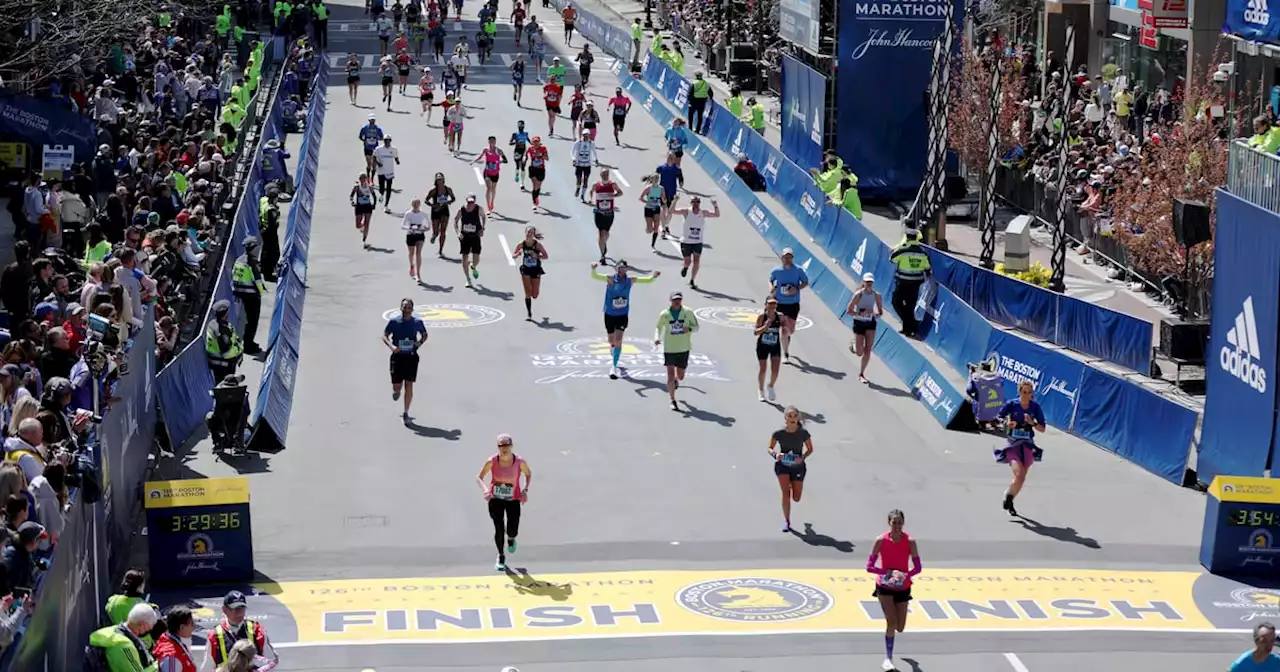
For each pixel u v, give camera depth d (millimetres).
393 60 150125
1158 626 43969
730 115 113625
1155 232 72125
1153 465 56469
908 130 103000
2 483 36094
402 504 51875
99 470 42312
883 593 40156
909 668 40969
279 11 159875
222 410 55469
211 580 45500
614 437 58656
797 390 64938
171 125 96750
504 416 60781
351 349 69000
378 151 95000
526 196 99688
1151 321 71000
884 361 68688
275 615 43500
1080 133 94375
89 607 39250
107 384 46969
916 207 89250
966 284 76688
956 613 44531
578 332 72125
